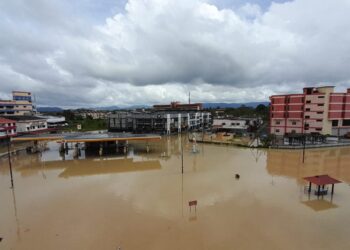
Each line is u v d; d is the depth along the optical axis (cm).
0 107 8269
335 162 3891
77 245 1611
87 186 2842
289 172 3350
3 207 2253
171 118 8062
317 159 4106
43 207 2242
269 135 6122
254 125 8231
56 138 4959
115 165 3919
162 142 6388
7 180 3155
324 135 5562
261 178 3072
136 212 2103
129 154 4825
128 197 2464
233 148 5325
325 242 1598
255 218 1956
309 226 1811
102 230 1802
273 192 2544
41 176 3331
